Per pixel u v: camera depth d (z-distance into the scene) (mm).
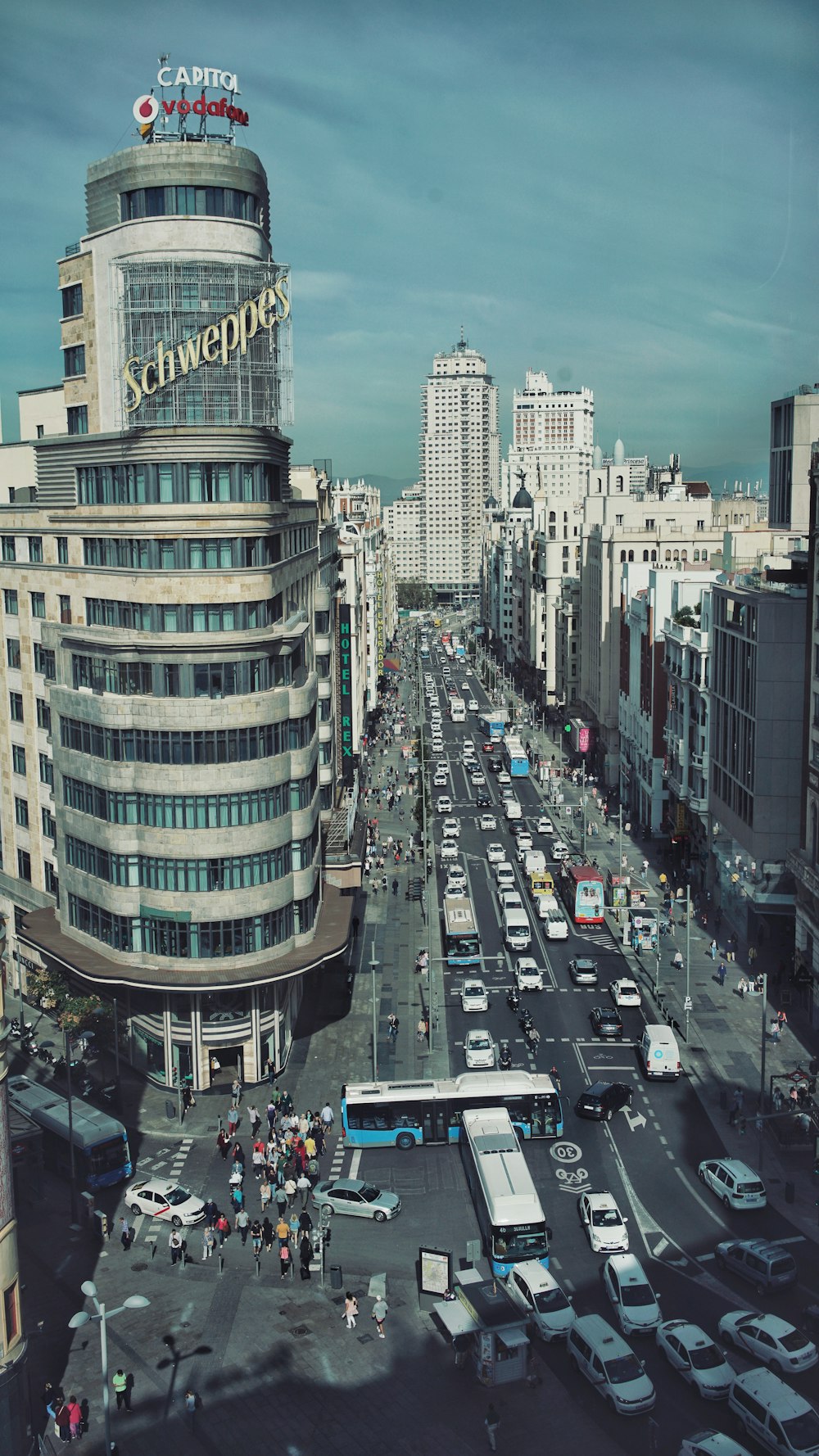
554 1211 63656
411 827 154125
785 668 95312
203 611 72312
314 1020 91375
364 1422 48031
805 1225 62062
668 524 176000
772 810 97188
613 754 169875
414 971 101750
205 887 74062
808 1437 44188
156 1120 75000
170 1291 57594
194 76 78062
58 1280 58625
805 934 90188
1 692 95375
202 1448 46750
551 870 131500
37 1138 68750
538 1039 86625
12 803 96250
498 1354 49938
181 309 73062
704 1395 48656
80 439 76500
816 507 90125
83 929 80625
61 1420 47375
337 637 123500
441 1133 72125
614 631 170250
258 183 77250
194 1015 77125
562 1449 46031
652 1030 80812
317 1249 60656
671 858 129250
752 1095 77062
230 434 71188
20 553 89312
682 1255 59344
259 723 73750
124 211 76000
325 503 124812
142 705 72875
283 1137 70188
